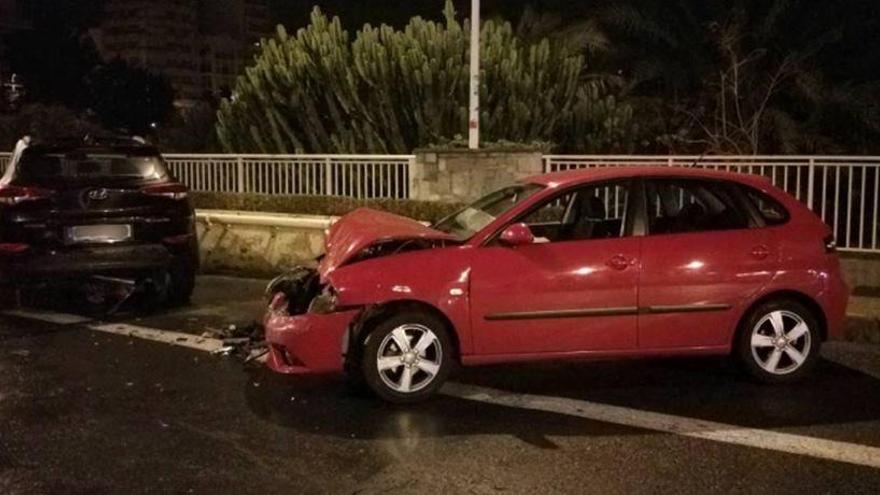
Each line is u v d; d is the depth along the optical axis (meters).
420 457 5.22
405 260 6.21
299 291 6.61
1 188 8.86
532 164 11.58
